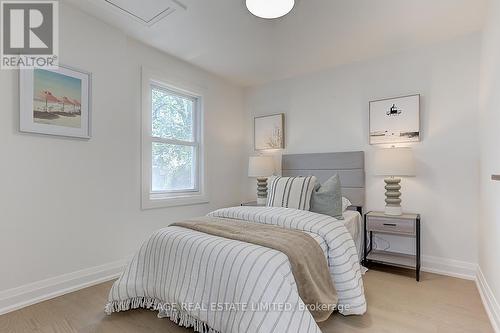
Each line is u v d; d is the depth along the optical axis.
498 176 1.58
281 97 3.81
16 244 1.94
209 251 1.54
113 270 2.53
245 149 4.19
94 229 2.40
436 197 2.69
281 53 3.01
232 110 4.04
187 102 3.51
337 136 3.31
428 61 2.75
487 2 2.07
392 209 2.68
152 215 2.97
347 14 2.25
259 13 1.90
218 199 3.80
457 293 2.18
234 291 1.37
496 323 1.67
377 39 2.66
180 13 2.29
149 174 2.95
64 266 2.20
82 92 2.31
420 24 2.39
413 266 2.51
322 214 2.30
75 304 1.99
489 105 2.04
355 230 2.63
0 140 1.88
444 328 1.68
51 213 2.13
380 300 2.05
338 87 3.31
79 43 2.29
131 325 1.72
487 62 2.15
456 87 2.60
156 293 1.75
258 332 1.23
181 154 3.42
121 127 2.62
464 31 2.50
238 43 2.80
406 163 2.59
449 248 2.62
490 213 1.96
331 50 2.91
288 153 3.72
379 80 3.03
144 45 2.87
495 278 1.77
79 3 2.20
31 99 2.02
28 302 1.98
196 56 3.13
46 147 2.11
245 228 1.85
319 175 3.35
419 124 2.77
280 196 2.51
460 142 2.58
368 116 3.09
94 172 2.40
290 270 1.42
